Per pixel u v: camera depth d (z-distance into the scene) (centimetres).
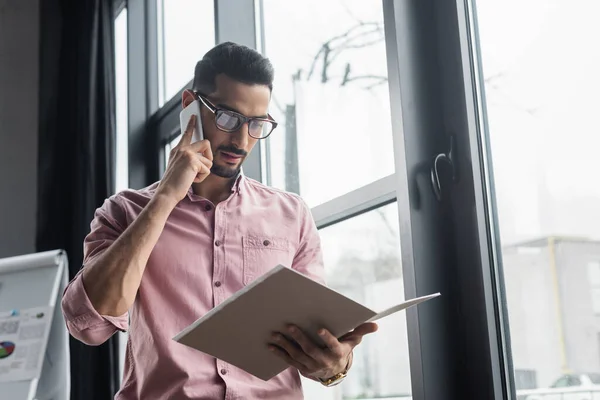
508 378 164
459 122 176
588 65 149
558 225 154
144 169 369
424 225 176
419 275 172
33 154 432
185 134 155
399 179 179
